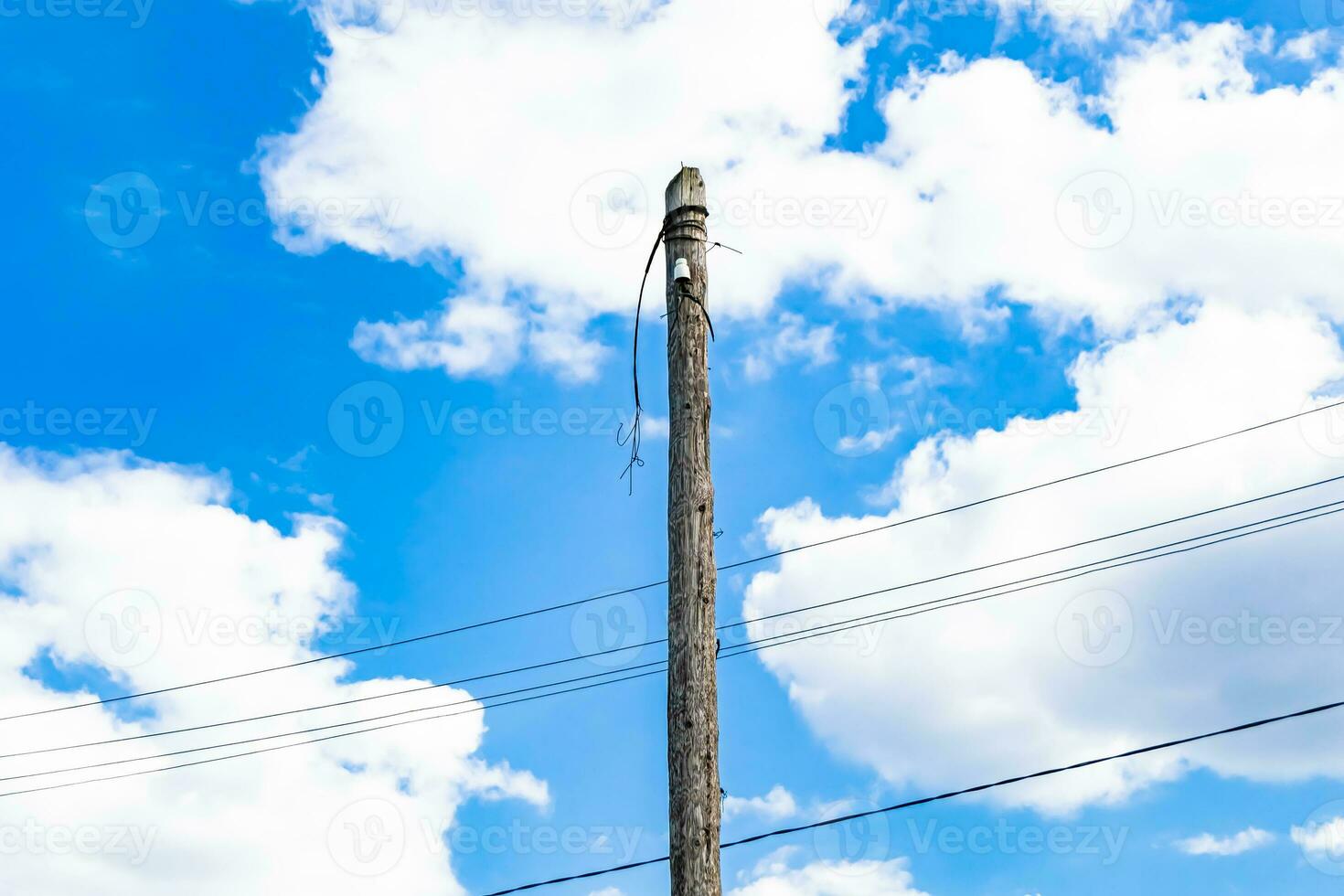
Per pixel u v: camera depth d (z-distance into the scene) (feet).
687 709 24.97
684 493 26.68
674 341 28.17
